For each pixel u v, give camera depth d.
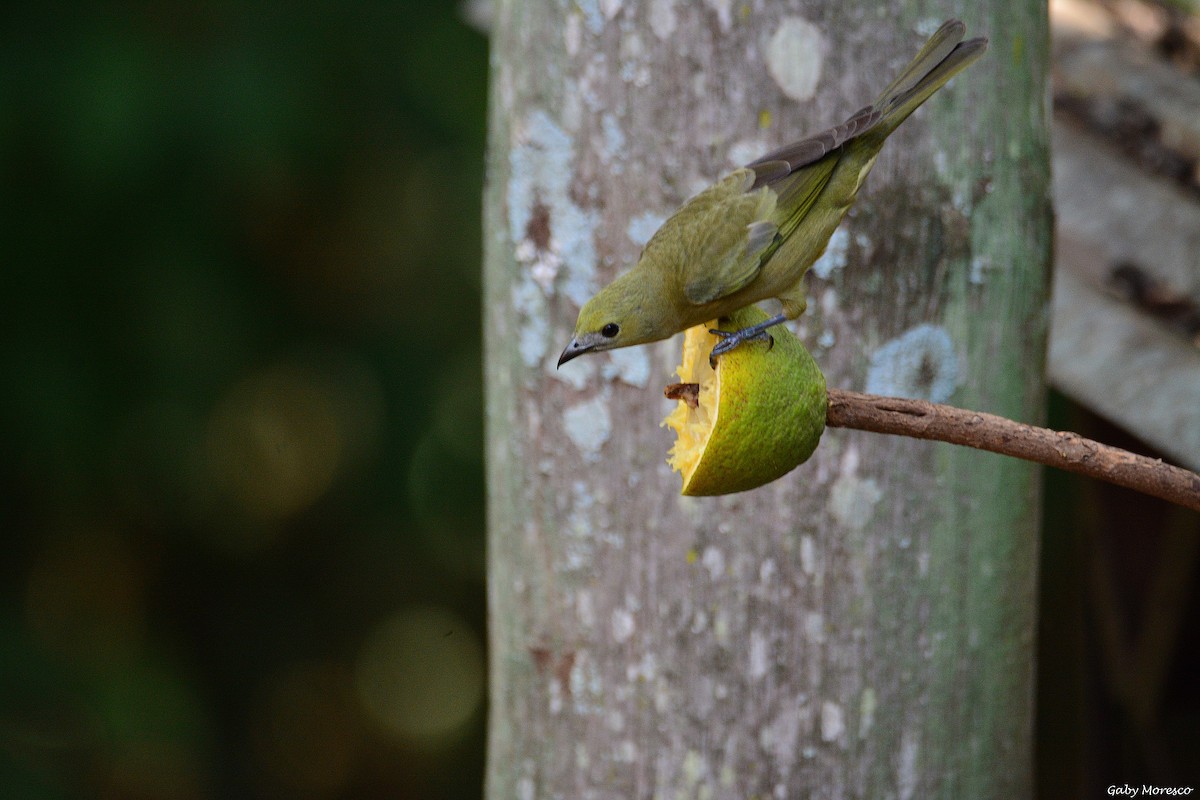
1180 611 7.79
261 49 10.67
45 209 10.43
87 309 10.79
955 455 5.39
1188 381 6.27
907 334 5.31
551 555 5.79
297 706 14.61
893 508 5.37
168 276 10.73
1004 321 5.45
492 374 6.05
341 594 14.28
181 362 10.88
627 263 5.53
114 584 13.22
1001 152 5.40
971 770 5.56
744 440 3.92
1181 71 8.30
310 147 10.82
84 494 11.54
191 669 13.84
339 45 11.11
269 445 13.75
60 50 10.20
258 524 13.94
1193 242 7.12
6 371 10.64
